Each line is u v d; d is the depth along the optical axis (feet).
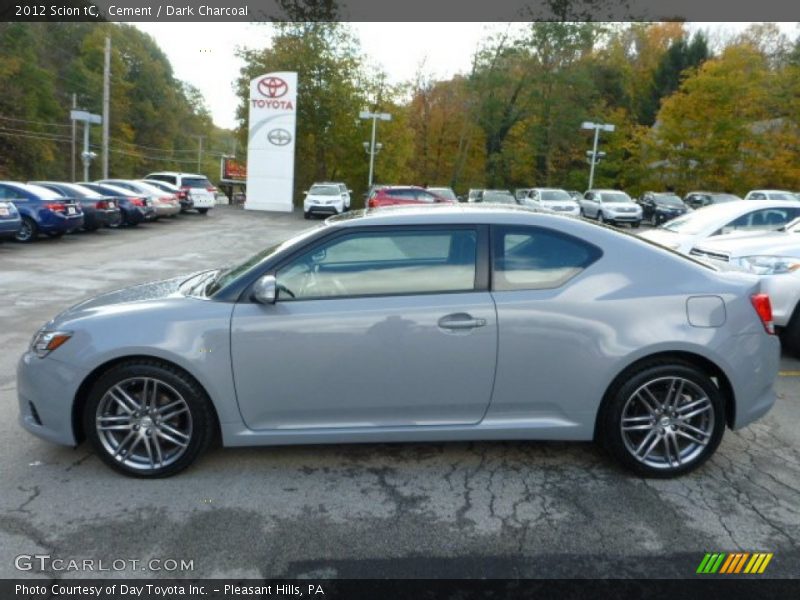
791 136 118.21
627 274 11.46
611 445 11.59
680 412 11.61
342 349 11.03
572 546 9.49
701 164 124.77
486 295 11.22
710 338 11.25
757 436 13.85
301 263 11.47
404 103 155.84
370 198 84.99
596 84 169.17
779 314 19.80
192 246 54.54
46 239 56.29
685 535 9.82
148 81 243.60
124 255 46.62
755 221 28.63
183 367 11.00
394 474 11.84
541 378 11.28
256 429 11.37
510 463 12.35
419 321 11.03
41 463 12.04
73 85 203.82
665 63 180.96
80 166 204.95
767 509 10.65
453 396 11.30
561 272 11.46
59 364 11.16
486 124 155.02
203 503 10.64
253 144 114.83
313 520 10.17
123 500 10.70
